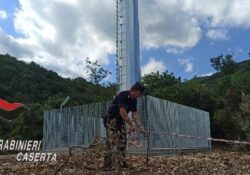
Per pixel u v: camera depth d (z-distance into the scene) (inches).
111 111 279.6
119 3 692.1
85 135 694.5
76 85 2261.3
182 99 1339.8
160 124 666.8
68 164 297.0
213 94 1392.7
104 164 278.5
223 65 2390.5
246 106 825.5
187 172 297.6
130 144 295.3
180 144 748.6
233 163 371.2
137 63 675.4
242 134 976.9
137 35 682.8
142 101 634.2
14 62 2165.4
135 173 276.8
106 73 2078.0
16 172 286.2
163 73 1758.1
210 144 927.0
